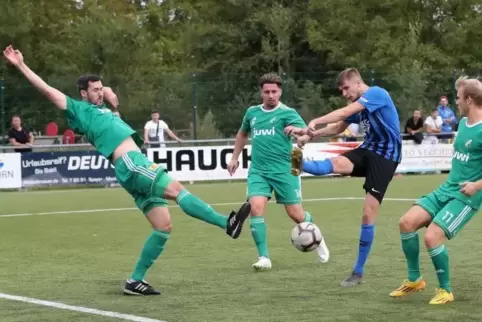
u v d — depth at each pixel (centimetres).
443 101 3703
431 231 988
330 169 1132
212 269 1297
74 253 1513
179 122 3997
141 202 1084
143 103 4053
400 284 1131
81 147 3434
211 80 4047
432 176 3469
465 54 6644
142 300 1049
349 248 1504
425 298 1031
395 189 2831
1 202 2706
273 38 6662
